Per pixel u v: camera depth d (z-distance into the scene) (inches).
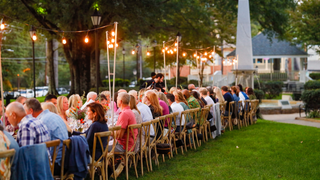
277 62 1486.2
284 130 431.8
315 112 604.7
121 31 896.9
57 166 176.9
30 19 823.7
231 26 1266.0
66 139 179.3
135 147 238.2
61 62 2362.2
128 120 232.1
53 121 185.8
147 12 790.5
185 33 1075.3
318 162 271.1
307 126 471.2
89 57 954.7
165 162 278.8
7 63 1755.7
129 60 2699.3
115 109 315.6
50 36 884.0
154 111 283.1
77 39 916.0
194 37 1077.1
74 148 174.7
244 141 361.7
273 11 1050.1
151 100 285.9
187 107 335.6
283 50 1375.5
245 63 734.5
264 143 349.7
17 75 1844.2
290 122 564.1
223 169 256.2
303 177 234.8
